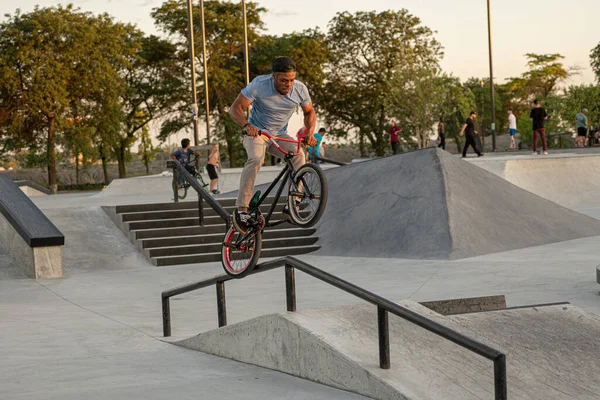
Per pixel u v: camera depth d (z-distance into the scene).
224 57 52.94
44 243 12.30
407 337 5.27
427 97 51.78
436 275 10.79
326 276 5.06
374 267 12.05
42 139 48.34
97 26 45.94
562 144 45.69
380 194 14.89
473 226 13.33
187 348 6.64
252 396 4.80
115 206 15.40
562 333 5.57
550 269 10.59
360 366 4.67
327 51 54.59
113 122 48.12
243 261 6.39
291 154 5.97
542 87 75.19
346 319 5.44
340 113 56.72
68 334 7.53
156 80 52.47
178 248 14.20
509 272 10.58
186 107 52.91
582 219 15.50
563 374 4.92
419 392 4.39
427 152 15.18
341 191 15.87
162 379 5.39
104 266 13.60
